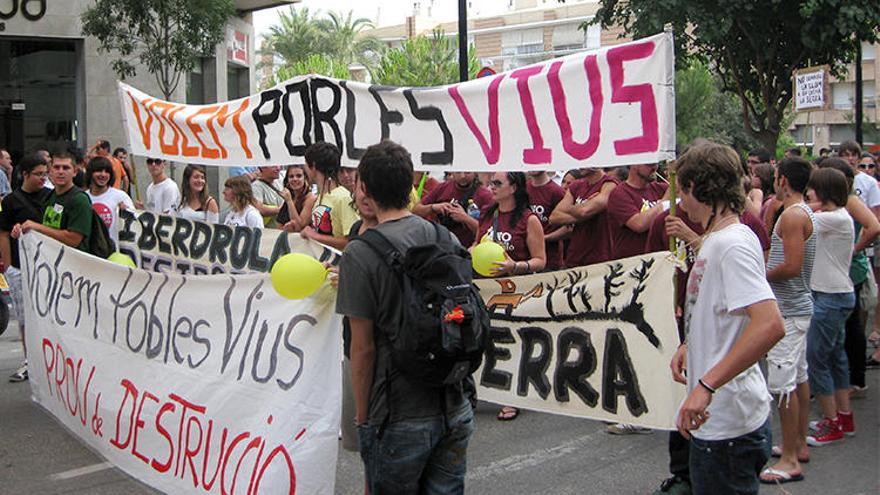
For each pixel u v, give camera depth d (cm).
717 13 1495
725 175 302
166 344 460
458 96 455
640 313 396
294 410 380
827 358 565
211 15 1572
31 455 540
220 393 418
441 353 293
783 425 500
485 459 536
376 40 5312
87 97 1867
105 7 1550
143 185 1858
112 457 496
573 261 647
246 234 525
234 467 402
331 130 525
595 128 399
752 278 288
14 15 1795
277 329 396
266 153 567
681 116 3159
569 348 426
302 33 5031
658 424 391
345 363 423
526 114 427
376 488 314
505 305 452
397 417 306
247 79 2467
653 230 499
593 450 552
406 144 483
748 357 282
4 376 739
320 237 505
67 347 552
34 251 604
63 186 625
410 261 299
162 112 631
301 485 373
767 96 1661
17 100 1853
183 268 580
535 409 441
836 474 508
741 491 306
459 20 1062
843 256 557
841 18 1453
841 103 4416
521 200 578
